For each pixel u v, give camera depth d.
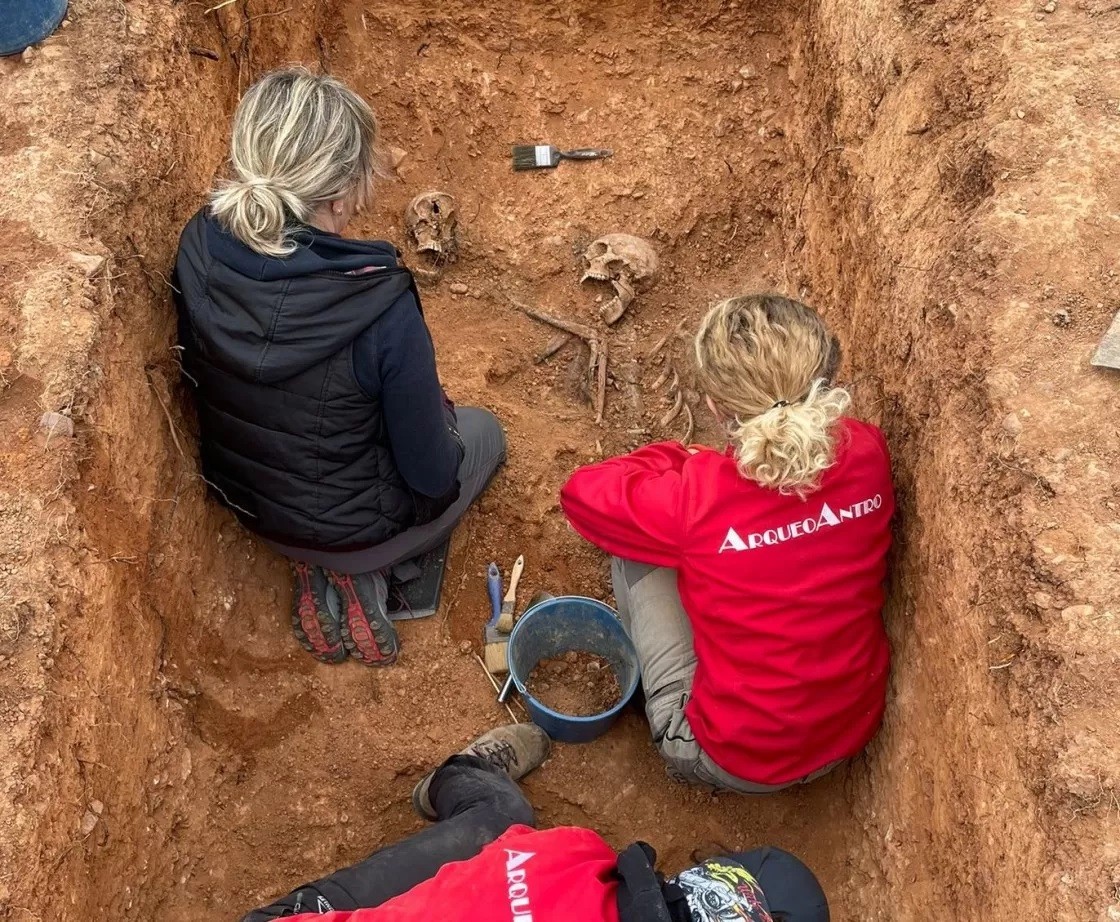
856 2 2.69
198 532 2.22
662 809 2.35
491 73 3.38
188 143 2.34
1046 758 1.50
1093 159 1.96
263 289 1.79
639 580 2.29
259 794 2.21
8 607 1.62
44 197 1.96
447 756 2.36
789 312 1.89
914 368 2.08
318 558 2.26
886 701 2.09
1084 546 1.61
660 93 3.39
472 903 1.24
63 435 1.76
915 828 1.90
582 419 2.99
